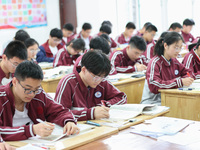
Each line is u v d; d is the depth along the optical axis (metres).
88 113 2.01
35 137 1.69
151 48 4.95
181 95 2.70
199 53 3.35
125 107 2.15
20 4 7.25
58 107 1.91
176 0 7.84
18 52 2.42
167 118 1.99
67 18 8.15
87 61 1.96
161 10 8.11
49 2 7.82
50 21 7.89
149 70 2.93
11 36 7.15
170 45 2.87
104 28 6.61
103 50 3.07
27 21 7.42
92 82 2.00
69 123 1.75
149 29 5.23
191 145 1.51
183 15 7.79
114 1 8.30
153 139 1.62
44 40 7.82
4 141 1.64
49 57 5.37
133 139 1.63
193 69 3.37
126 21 8.54
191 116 2.68
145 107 2.15
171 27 6.52
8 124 1.76
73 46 4.61
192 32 7.71
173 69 3.03
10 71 2.49
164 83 2.82
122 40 7.41
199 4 7.51
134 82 3.55
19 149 1.47
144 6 8.41
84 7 8.09
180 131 1.73
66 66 4.35
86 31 6.70
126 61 3.96
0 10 6.93
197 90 2.70
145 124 1.88
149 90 2.97
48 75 3.87
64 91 2.12
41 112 1.88
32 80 1.62
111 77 3.57
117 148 1.50
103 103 2.22
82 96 2.19
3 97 1.73
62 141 1.59
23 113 1.82
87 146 1.55
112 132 1.74
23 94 1.66
